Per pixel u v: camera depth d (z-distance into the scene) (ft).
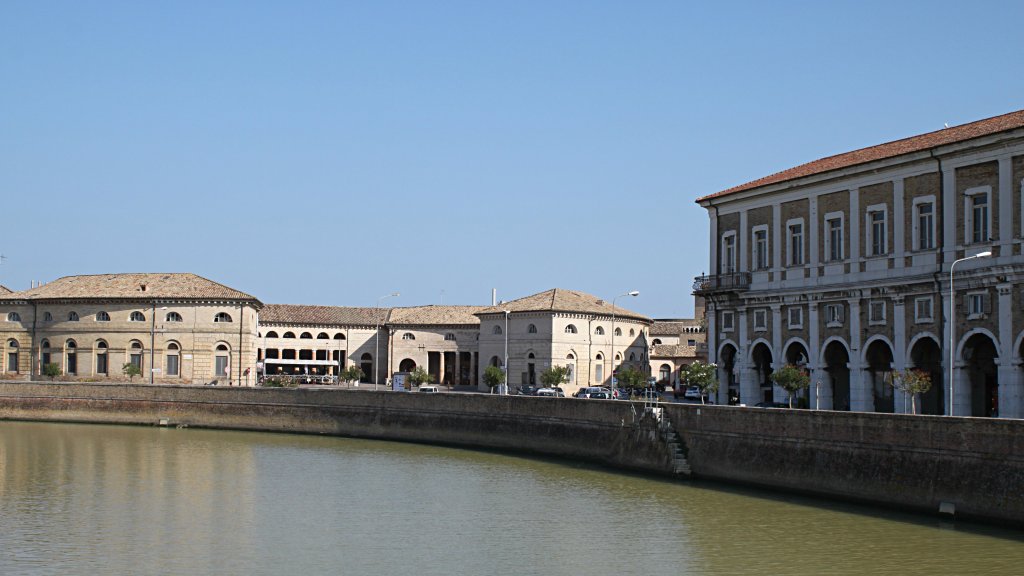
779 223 251.39
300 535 157.79
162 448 270.26
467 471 226.38
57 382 377.50
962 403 205.98
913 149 217.56
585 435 241.76
